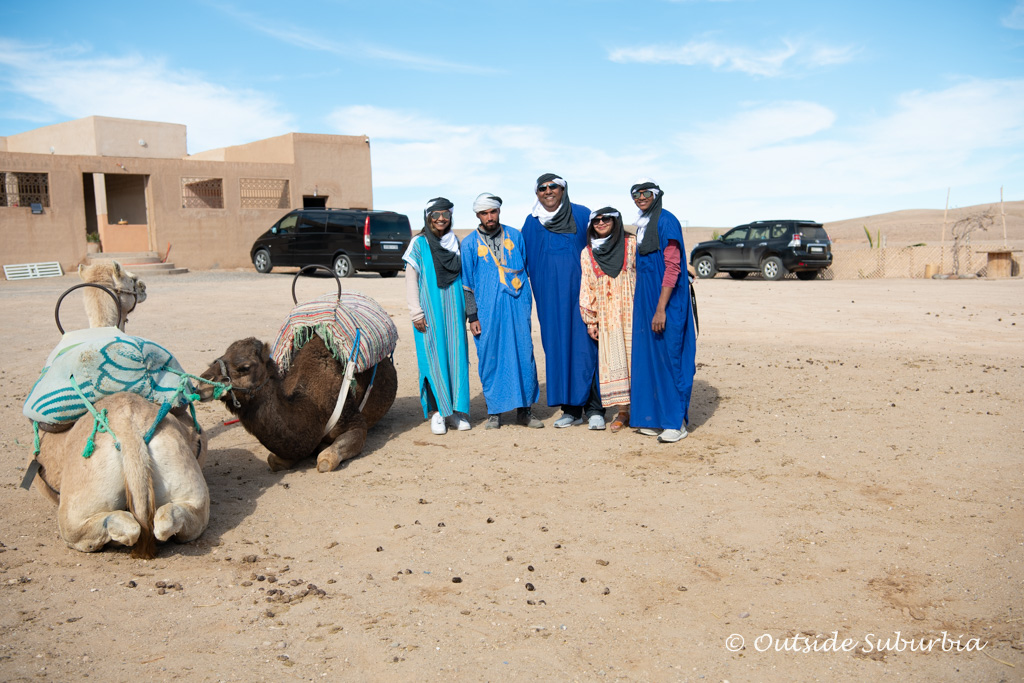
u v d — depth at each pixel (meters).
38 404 4.80
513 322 7.46
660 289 6.91
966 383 9.04
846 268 28.12
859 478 5.89
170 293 19.36
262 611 4.04
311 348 6.31
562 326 7.43
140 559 4.60
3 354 11.35
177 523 4.54
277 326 13.84
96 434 4.58
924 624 3.91
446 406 7.35
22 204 27.48
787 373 9.88
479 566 4.59
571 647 3.74
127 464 4.48
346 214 24.52
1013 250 27.23
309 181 32.59
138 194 30.88
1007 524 4.97
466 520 5.26
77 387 4.77
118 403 4.68
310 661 3.58
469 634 3.84
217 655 3.61
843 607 4.07
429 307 7.28
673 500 5.55
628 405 7.47
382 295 18.06
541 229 7.46
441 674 3.49
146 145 33.03
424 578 4.44
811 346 11.90
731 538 4.89
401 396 9.18
